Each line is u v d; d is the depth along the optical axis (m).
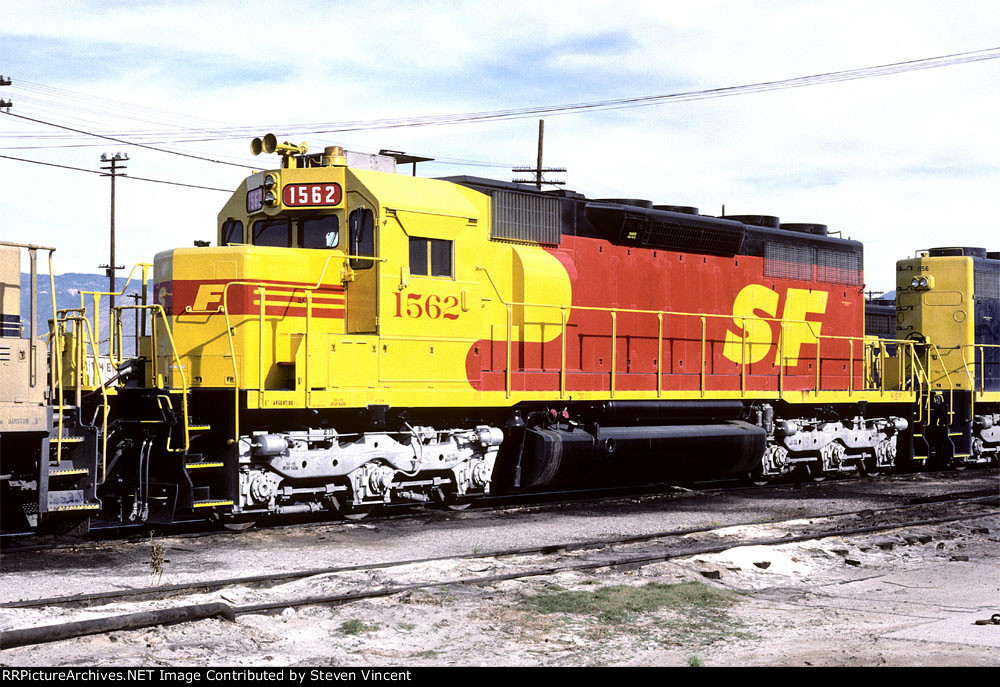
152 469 12.07
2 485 10.64
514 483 14.89
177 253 12.86
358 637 7.61
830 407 19.61
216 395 12.18
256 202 13.55
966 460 22.22
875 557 11.65
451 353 13.95
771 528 13.01
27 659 6.67
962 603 9.33
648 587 9.39
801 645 7.57
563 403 15.49
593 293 16.00
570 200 15.95
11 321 10.69
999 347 22.94
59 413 10.74
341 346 12.71
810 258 19.50
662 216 16.84
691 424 17.33
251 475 12.22
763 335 18.47
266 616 7.99
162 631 7.40
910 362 21.92
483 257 14.52
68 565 10.07
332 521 13.29
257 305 12.53
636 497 16.25
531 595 8.89
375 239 13.02
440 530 12.60
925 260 22.62
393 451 13.42
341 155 13.57
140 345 13.38
